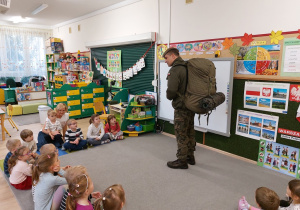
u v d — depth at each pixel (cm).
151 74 425
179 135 270
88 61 611
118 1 466
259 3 267
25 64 764
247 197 218
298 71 243
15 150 234
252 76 282
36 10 530
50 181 177
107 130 382
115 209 131
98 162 295
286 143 261
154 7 399
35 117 564
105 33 534
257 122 284
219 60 309
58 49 719
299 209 155
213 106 241
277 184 241
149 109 424
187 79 254
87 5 500
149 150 335
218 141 330
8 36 726
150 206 204
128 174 262
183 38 358
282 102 259
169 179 251
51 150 212
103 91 568
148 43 420
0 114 390
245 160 299
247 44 283
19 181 229
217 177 255
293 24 243
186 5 347
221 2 303
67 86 512
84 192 146
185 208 201
